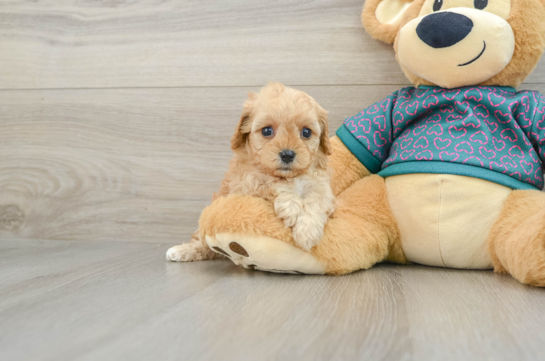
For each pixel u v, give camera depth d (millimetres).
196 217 2141
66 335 863
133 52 2166
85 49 2205
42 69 2240
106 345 808
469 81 1568
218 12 2088
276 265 1394
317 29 2008
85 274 1441
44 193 2264
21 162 2277
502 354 766
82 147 2223
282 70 2045
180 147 2145
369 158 1712
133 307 1052
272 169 1364
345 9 1980
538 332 871
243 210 1379
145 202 2178
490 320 945
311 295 1163
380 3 1855
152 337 848
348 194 1639
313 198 1413
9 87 2271
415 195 1527
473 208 1461
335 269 1424
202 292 1198
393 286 1271
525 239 1255
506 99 1534
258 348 792
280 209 1372
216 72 2102
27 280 1350
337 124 2000
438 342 822
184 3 2111
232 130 2100
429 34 1507
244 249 1389
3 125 2283
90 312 1013
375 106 1762
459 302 1089
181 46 2125
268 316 977
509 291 1197
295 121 1392
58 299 1127
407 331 880
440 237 1492
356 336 853
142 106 2168
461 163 1480
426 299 1120
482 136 1512
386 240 1589
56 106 2238
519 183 1479
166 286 1271
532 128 1519
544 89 1814
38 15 2230
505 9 1521
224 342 820
